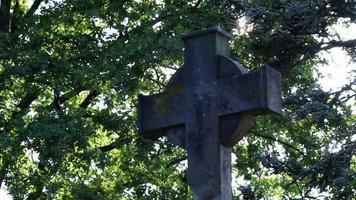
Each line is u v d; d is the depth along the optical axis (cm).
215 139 932
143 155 2519
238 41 2262
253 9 1964
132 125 2492
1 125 2364
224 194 924
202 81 948
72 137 2266
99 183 2528
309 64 2453
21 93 2448
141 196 2544
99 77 2323
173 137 967
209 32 954
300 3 1939
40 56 2358
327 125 1956
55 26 2488
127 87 2331
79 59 2406
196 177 934
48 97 2478
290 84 2425
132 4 2572
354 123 1947
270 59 2039
